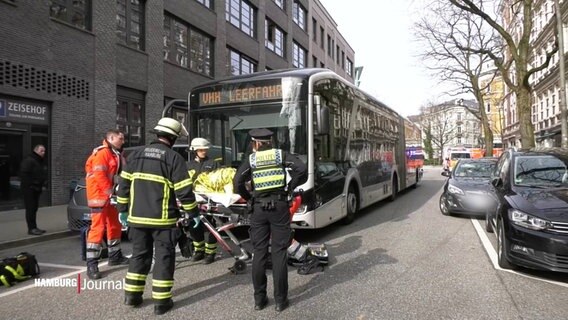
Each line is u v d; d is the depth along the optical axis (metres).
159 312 4.26
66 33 13.38
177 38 19.23
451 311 4.27
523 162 6.89
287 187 4.52
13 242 7.85
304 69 7.88
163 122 4.62
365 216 10.66
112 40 15.14
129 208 4.51
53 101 12.95
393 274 5.54
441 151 79.62
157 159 4.43
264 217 4.43
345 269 5.80
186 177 4.45
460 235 8.12
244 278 5.45
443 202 10.86
